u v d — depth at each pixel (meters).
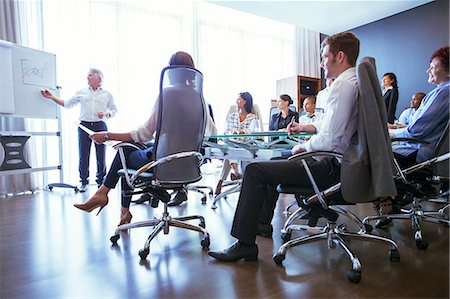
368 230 2.04
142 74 4.62
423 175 1.86
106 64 4.34
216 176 5.10
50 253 1.71
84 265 1.54
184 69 1.68
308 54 6.31
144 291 1.28
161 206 2.88
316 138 1.43
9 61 3.33
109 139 1.72
